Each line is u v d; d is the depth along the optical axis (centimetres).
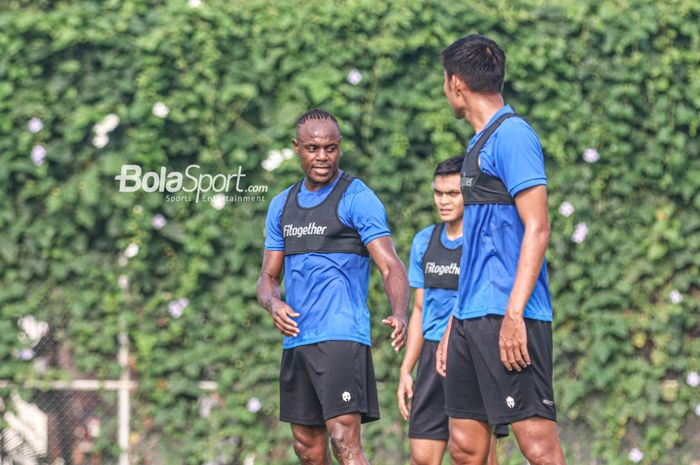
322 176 2042
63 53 2692
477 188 1720
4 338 2678
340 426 2002
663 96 2928
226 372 2759
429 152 2847
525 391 1686
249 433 2775
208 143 2752
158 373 2739
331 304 2014
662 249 2912
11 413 2698
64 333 2714
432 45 2830
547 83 2875
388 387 2823
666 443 2919
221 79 2761
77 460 2731
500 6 2877
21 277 2688
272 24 2784
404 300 1986
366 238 2022
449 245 2314
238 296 2773
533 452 1698
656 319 2920
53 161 2689
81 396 2734
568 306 2883
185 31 2731
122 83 2703
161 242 2745
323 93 2772
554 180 2888
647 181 2933
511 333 1648
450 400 1795
